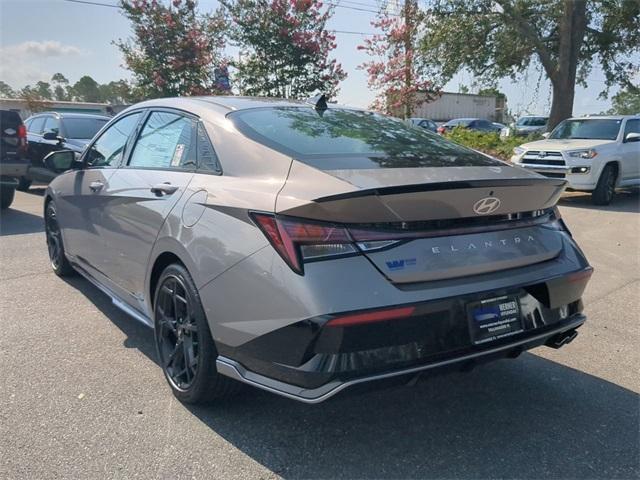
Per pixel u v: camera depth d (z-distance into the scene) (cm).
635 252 711
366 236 248
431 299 251
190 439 287
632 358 394
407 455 278
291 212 249
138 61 1778
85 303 486
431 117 3950
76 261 496
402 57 1820
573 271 304
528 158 1170
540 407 325
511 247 284
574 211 1050
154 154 380
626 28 1981
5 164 897
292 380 248
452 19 1875
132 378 350
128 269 380
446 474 263
